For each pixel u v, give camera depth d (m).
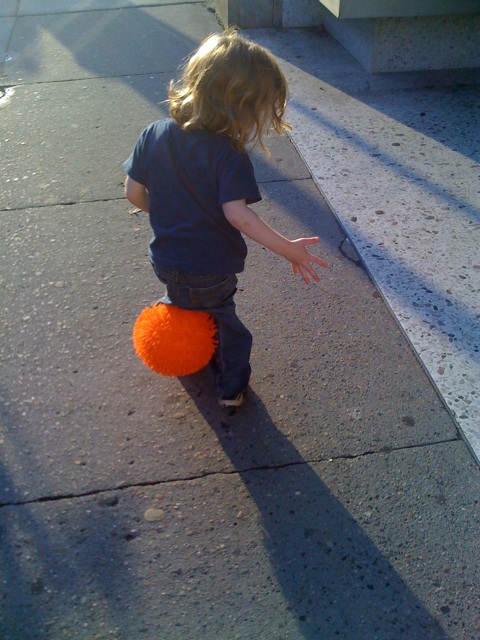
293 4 6.21
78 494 2.41
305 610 2.07
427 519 2.31
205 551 2.23
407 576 2.15
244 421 2.66
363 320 3.12
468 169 4.21
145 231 3.73
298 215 3.83
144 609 2.08
